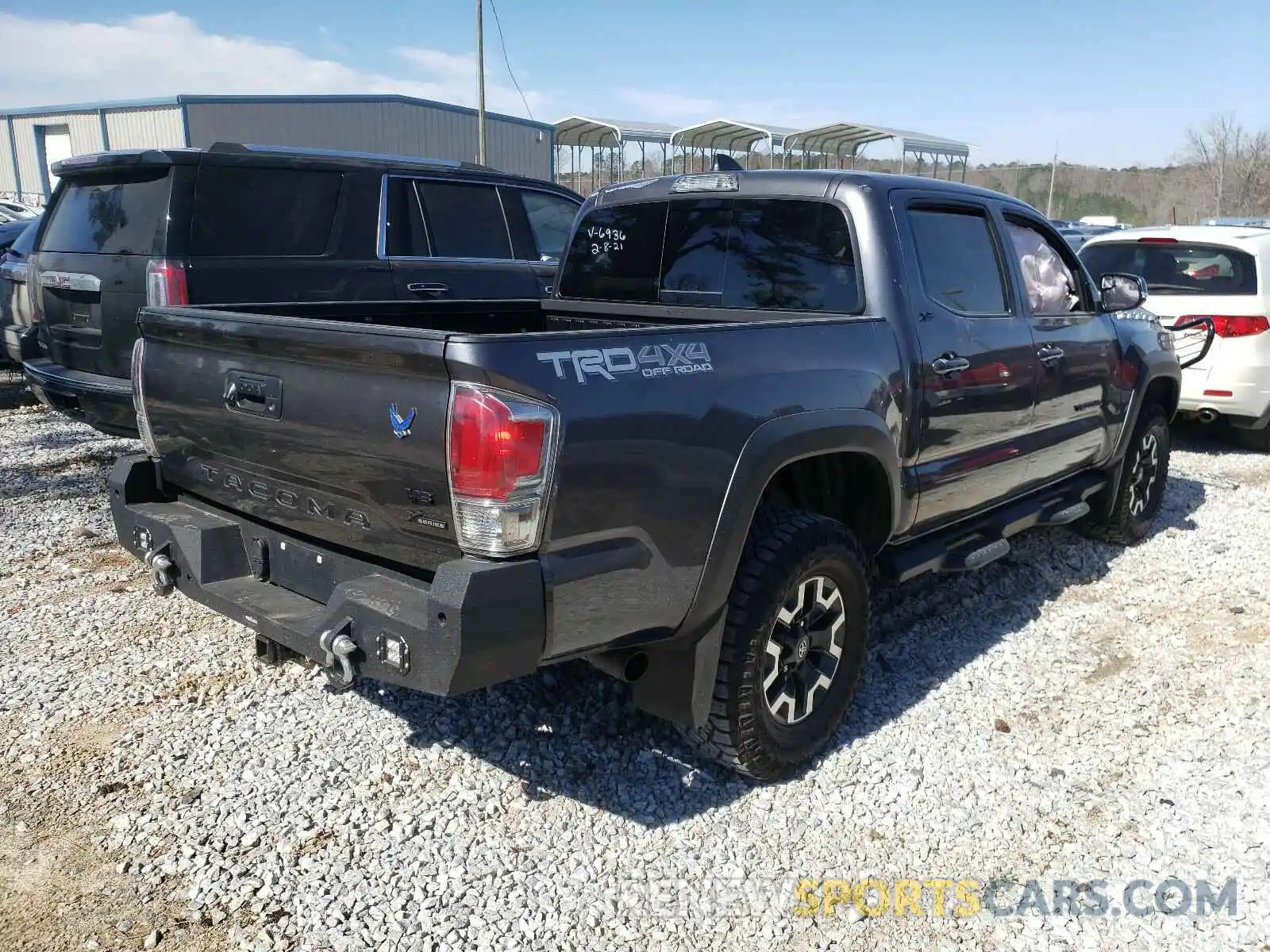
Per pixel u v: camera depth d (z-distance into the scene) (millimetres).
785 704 3316
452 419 2453
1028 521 4730
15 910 2689
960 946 2658
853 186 3793
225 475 3271
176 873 2848
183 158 5676
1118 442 5453
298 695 3857
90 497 6355
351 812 3131
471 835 3045
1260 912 2773
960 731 3742
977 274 4238
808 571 3234
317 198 6293
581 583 2611
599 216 4684
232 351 3088
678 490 2799
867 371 3494
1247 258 7918
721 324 3182
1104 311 5195
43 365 6410
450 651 2414
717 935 2674
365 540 2822
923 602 4973
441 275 6918
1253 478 7695
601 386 2619
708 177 4227
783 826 3148
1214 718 3846
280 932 2623
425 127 26516
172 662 4109
